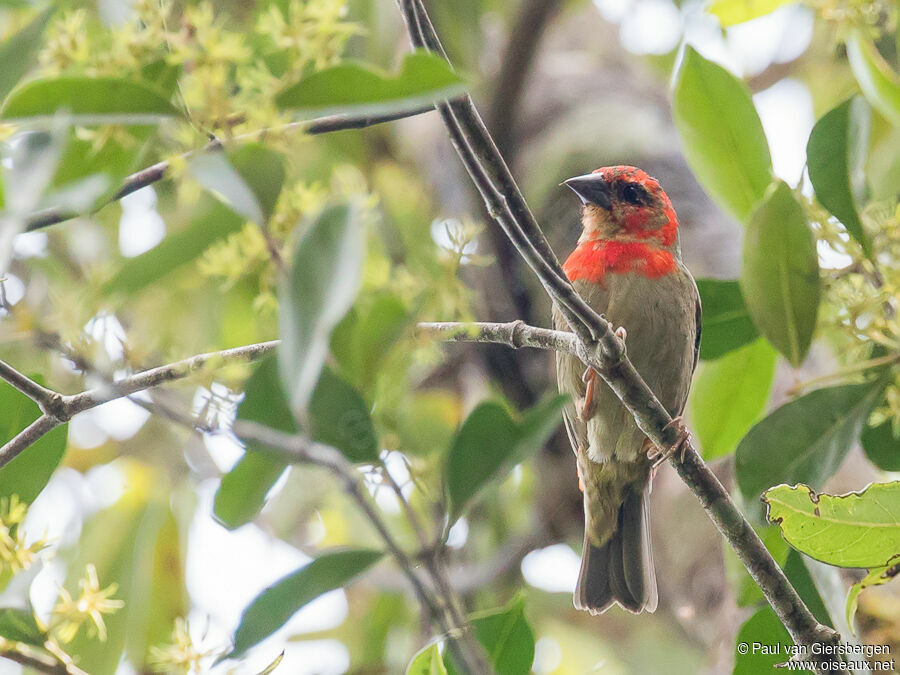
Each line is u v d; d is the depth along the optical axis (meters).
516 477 11.54
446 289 6.16
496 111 10.41
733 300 7.68
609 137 10.34
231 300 8.97
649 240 8.87
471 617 6.26
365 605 11.85
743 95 7.35
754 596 6.82
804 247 6.60
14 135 4.84
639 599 8.50
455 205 11.12
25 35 4.94
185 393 6.87
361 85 4.43
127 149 5.01
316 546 11.57
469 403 10.70
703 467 6.05
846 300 6.72
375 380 5.74
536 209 10.27
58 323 5.46
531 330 6.11
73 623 5.69
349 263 3.66
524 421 6.00
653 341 8.61
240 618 5.57
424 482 6.12
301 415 3.57
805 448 6.73
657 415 6.04
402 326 5.48
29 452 6.34
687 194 9.84
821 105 12.53
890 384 6.76
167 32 4.77
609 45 12.46
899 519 5.55
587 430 8.59
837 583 6.07
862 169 7.08
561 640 11.20
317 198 5.53
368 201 5.55
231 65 5.18
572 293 5.51
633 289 8.61
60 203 4.43
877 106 7.14
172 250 6.14
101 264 6.81
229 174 4.43
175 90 4.84
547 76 11.39
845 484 7.73
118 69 4.75
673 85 7.43
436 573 5.78
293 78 4.67
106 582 9.06
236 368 5.84
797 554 6.81
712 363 7.91
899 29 7.24
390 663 10.50
